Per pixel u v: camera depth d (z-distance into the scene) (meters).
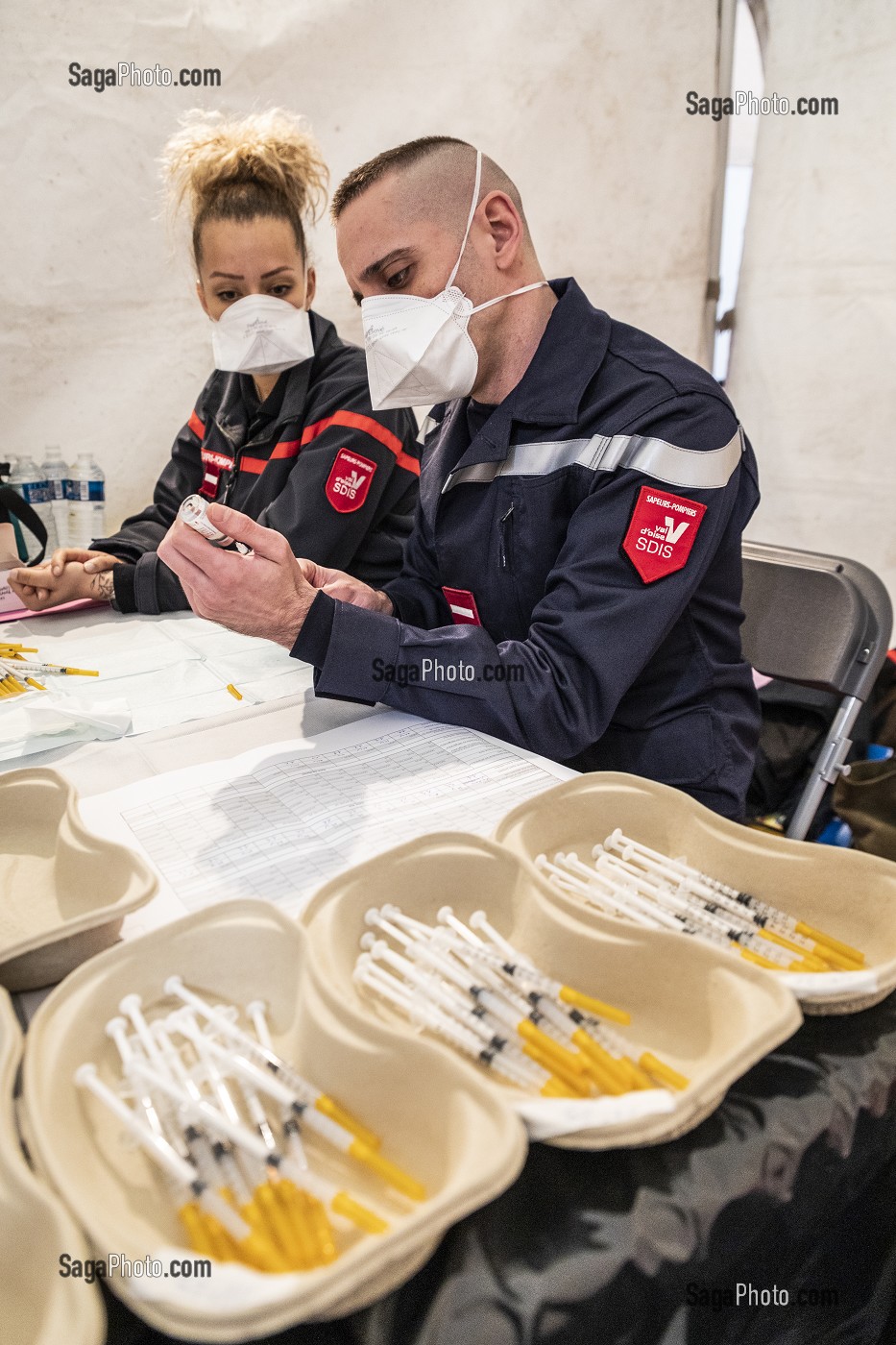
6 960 0.64
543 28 2.46
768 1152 0.59
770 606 1.51
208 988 0.66
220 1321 0.41
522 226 1.25
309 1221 0.50
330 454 1.75
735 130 2.82
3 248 2.21
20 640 1.57
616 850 0.85
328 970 0.64
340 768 1.06
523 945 0.71
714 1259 0.57
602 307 2.82
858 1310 0.73
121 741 1.16
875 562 2.67
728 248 2.99
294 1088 0.58
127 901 0.68
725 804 1.26
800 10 2.49
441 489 1.39
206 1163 0.54
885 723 1.76
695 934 0.72
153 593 1.71
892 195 2.42
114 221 2.29
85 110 2.18
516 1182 0.56
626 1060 0.60
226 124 1.80
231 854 0.88
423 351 1.21
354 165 2.44
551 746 1.14
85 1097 0.58
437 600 1.49
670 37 2.61
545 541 1.25
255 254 1.69
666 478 1.13
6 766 1.09
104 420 2.43
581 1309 0.51
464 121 2.48
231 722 1.21
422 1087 0.54
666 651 1.26
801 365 2.72
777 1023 0.56
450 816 0.94
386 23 2.33
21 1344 0.46
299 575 1.09
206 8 2.18
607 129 2.63
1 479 2.04
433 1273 0.52
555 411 1.20
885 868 0.72
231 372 1.82
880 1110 0.64
